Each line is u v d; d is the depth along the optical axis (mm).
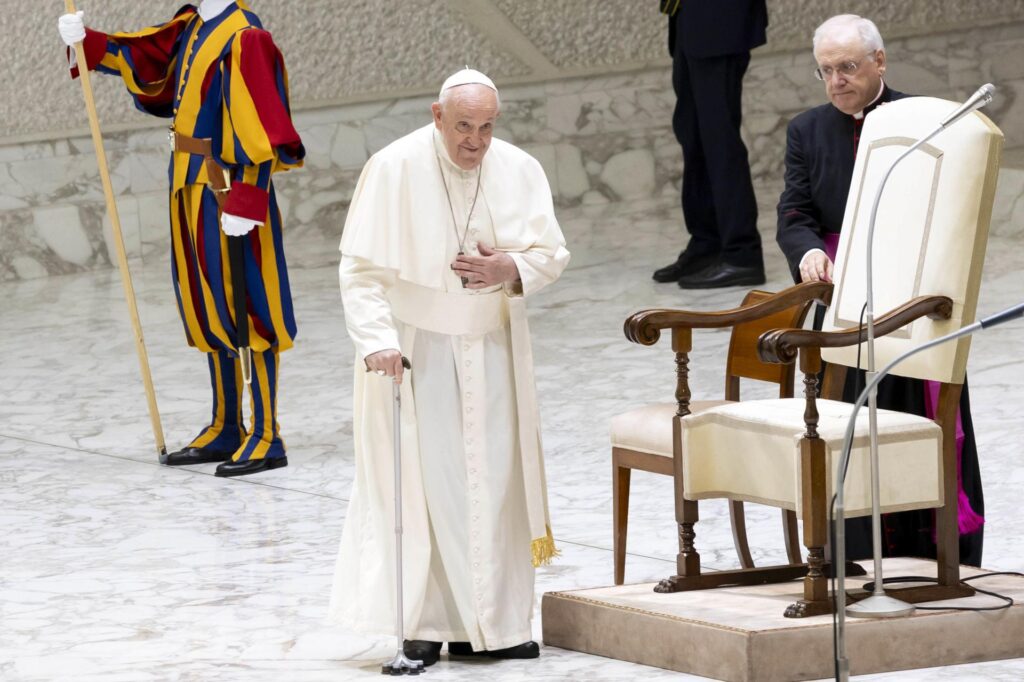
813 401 15961
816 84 57906
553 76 57094
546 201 17531
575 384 32688
